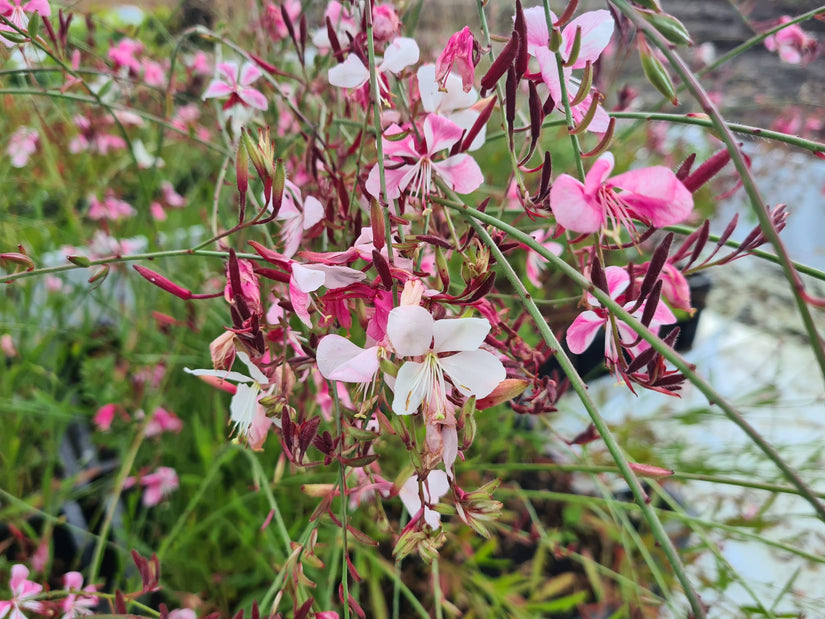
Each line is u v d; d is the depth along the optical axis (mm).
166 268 334
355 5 184
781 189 512
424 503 125
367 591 273
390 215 135
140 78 317
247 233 272
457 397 125
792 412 396
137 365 314
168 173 417
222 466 292
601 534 306
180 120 371
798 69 570
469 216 139
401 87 182
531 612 253
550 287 412
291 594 153
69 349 343
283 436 137
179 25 428
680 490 327
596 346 388
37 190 376
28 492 296
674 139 476
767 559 315
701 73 218
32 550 249
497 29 405
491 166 404
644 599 241
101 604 232
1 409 274
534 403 163
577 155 122
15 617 197
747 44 211
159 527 288
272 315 171
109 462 310
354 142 196
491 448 299
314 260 135
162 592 258
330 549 253
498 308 170
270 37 291
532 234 201
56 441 294
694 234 145
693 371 97
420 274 129
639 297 120
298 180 234
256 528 264
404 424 119
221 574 265
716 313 500
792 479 86
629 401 384
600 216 116
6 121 342
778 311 494
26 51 269
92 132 342
